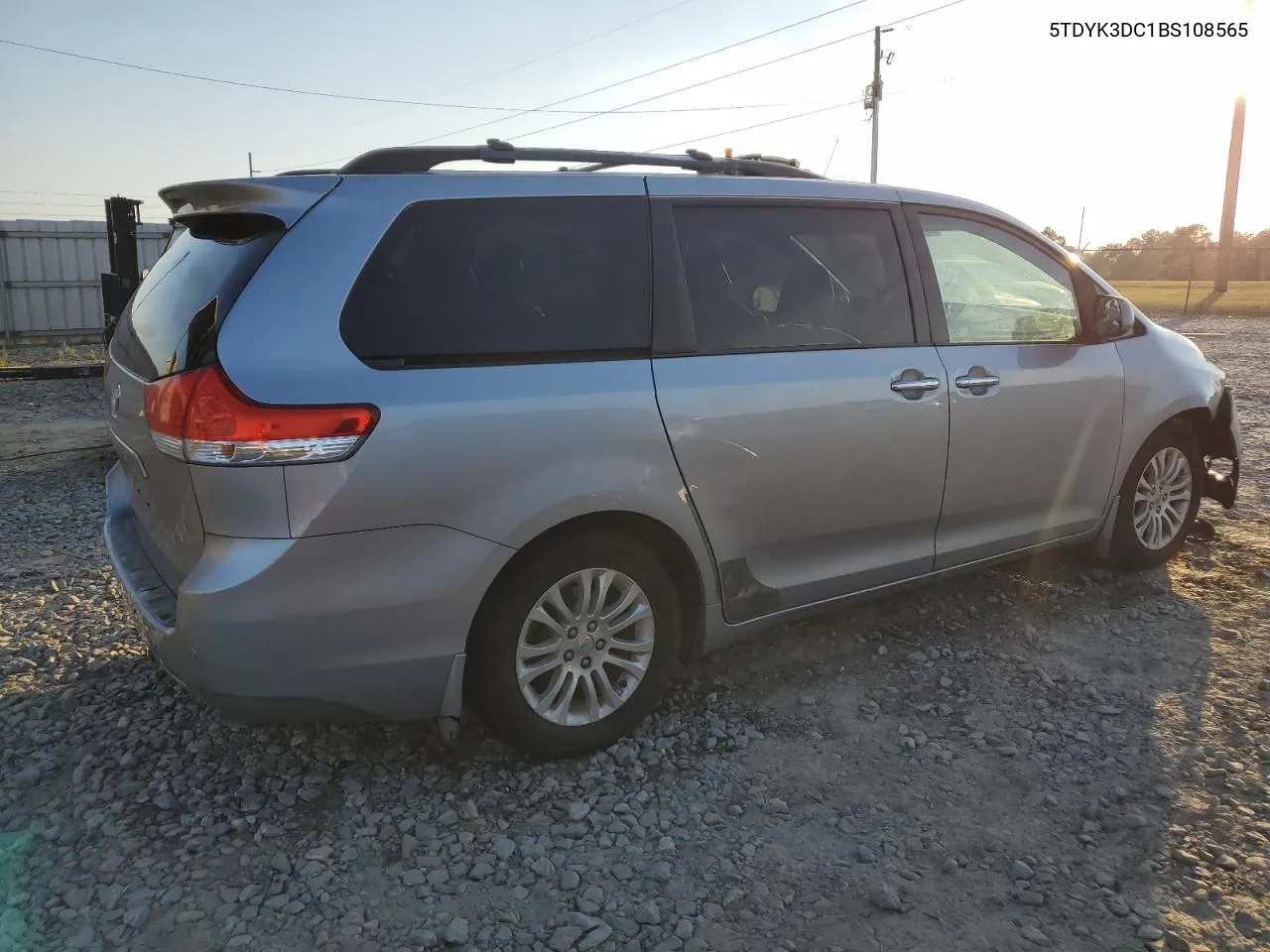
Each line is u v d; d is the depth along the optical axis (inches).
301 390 98.9
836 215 143.0
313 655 102.0
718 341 127.5
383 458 101.4
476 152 119.4
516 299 114.5
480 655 113.4
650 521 121.2
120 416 120.4
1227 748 126.0
